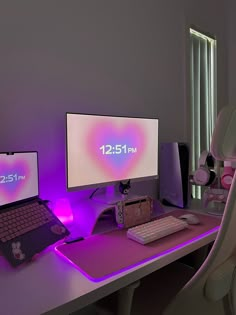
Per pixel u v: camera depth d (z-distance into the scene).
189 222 1.25
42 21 1.25
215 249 0.73
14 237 0.90
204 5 2.31
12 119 1.17
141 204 1.27
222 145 1.02
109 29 1.55
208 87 2.44
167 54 1.94
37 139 1.26
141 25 1.74
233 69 2.63
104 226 1.25
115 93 1.59
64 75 1.34
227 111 1.04
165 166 1.67
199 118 2.30
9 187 1.00
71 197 1.40
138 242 1.04
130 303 0.86
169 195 1.64
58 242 1.03
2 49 1.13
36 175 1.15
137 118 1.46
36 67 1.24
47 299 0.67
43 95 1.27
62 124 1.35
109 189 1.46
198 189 1.95
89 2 1.44
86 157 1.25
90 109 1.46
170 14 1.96
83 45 1.42
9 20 1.15
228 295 0.83
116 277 0.78
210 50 2.47
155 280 1.17
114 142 1.36
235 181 0.68
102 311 0.96
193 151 2.22
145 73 1.78
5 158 0.99
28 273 0.81
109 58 1.55
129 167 1.44
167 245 1.00
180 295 0.82
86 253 0.94
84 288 0.72
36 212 1.06
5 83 1.15
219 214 1.40
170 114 1.98
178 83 2.04
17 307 0.64
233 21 2.61
